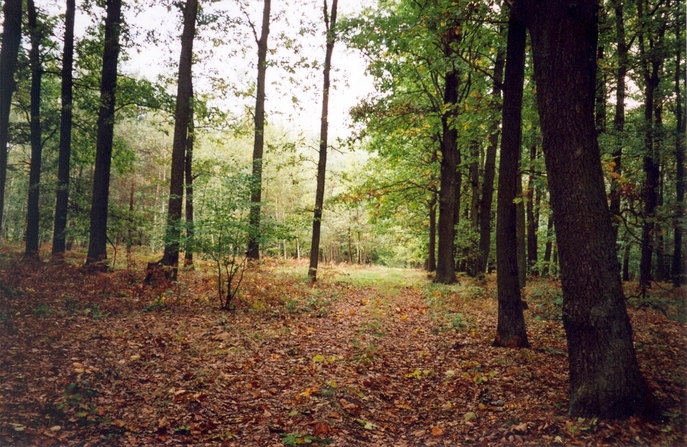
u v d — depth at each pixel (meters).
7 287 9.34
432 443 4.51
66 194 15.57
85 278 11.91
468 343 8.45
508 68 8.08
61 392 4.87
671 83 14.56
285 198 38.09
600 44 11.89
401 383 6.37
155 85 14.89
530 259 20.47
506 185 8.10
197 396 5.16
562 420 4.71
